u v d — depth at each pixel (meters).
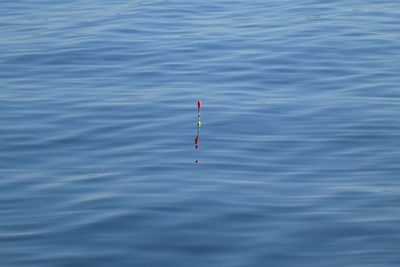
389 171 11.51
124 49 17.91
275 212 10.09
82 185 11.08
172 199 10.49
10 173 11.61
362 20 20.09
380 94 14.89
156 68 16.62
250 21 20.28
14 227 9.73
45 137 13.05
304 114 13.91
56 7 22.09
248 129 13.27
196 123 13.55
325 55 17.30
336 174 11.43
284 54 17.38
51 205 10.40
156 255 8.96
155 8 21.69
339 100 14.60
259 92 15.16
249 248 9.11
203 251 9.05
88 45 18.19
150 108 14.29
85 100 14.80
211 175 11.38
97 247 9.16
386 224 9.69
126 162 11.95
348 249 9.07
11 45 18.28
